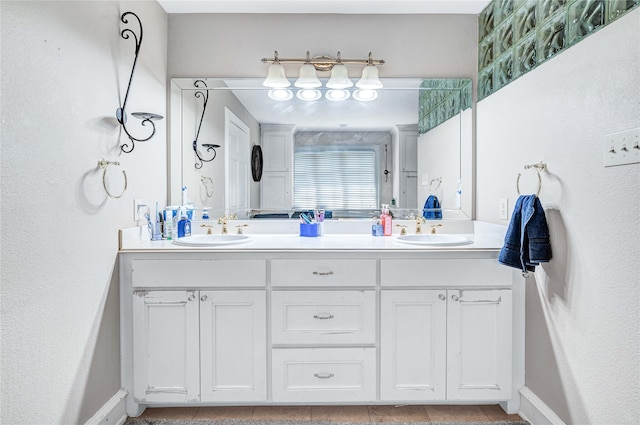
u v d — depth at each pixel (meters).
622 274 1.15
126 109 1.73
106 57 1.56
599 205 1.23
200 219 2.24
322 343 1.68
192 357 1.66
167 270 1.66
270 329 1.68
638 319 1.09
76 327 1.38
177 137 2.21
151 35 1.99
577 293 1.35
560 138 1.43
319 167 2.27
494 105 1.98
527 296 1.68
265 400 1.68
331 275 1.67
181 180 2.22
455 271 1.67
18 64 1.09
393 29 2.21
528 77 1.65
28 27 1.13
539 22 1.57
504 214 1.87
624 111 1.12
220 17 2.20
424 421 1.67
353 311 1.67
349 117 2.26
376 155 2.27
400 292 1.67
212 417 1.70
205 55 2.21
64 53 1.29
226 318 1.67
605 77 1.20
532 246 1.47
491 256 1.68
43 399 1.21
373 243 1.83
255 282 1.66
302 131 2.26
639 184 1.08
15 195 1.09
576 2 1.33
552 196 1.48
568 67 1.38
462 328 1.68
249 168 2.26
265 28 2.20
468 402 1.75
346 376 1.68
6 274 1.06
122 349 1.68
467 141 2.22
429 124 2.24
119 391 1.67
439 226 2.23
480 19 2.17
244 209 2.26
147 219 1.93
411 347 1.68
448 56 2.21
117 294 1.66
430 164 2.25
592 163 1.26
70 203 1.33
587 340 1.30
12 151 1.07
